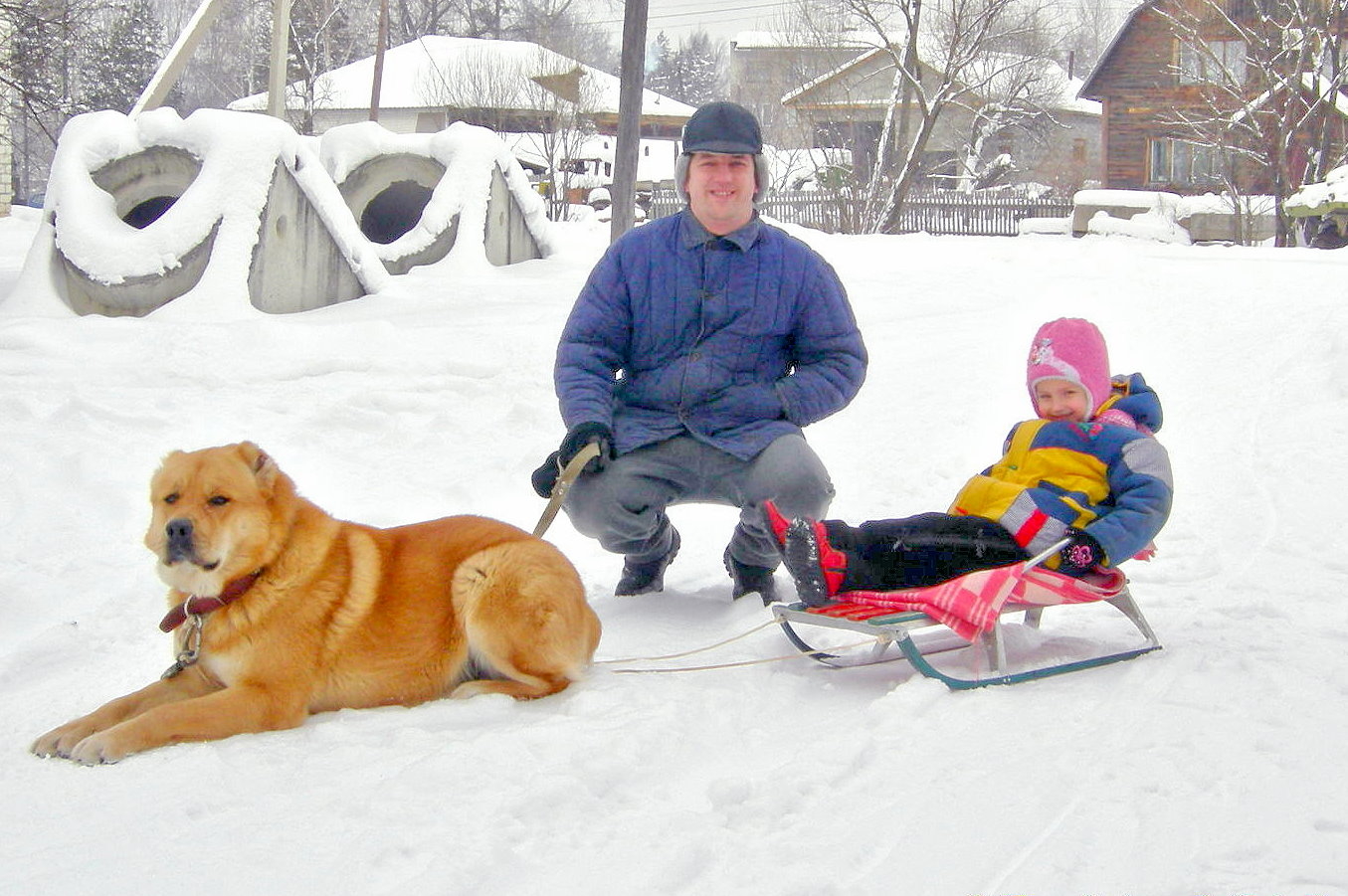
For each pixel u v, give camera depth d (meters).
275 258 13.59
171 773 3.44
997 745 3.57
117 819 3.14
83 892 2.76
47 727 4.04
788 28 45.44
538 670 4.11
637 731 3.63
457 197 17.08
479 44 57.97
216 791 3.30
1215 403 8.88
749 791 3.25
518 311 13.22
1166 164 44.47
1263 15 34.59
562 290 15.11
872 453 8.02
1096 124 63.72
